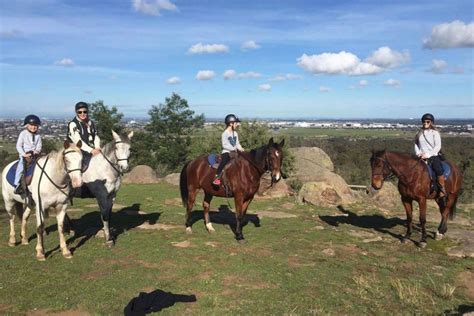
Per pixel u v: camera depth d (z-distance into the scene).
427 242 9.14
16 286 6.29
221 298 5.95
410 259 8.03
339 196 14.23
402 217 12.41
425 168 8.78
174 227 10.22
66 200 7.57
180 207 13.14
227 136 9.21
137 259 7.63
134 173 20.09
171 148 42.81
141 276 6.73
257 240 9.09
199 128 44.72
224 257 7.75
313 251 8.39
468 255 8.45
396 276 7.10
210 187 9.23
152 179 19.95
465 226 11.48
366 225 11.16
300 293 6.19
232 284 6.50
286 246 8.69
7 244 8.52
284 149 19.44
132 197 15.04
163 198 14.89
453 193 9.30
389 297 6.20
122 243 8.61
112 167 8.33
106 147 8.45
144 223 10.60
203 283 6.48
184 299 5.88
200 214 12.00
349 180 25.09
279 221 11.29
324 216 12.27
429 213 13.06
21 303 5.71
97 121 41.41
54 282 6.45
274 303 5.81
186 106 43.94
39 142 7.92
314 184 14.47
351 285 6.61
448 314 5.65
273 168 8.33
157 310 5.52
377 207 14.02
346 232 10.16
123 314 5.43
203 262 7.46
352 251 8.52
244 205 9.00
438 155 9.15
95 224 10.45
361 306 5.84
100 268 7.13
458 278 7.15
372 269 7.42
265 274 6.93
